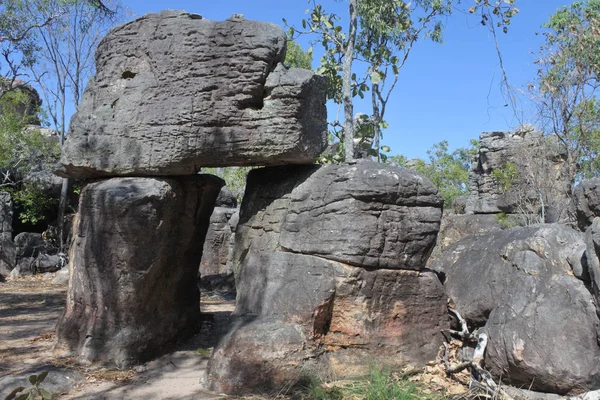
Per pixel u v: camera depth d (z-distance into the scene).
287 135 5.70
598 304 4.49
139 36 6.14
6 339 7.38
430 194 5.93
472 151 25.31
